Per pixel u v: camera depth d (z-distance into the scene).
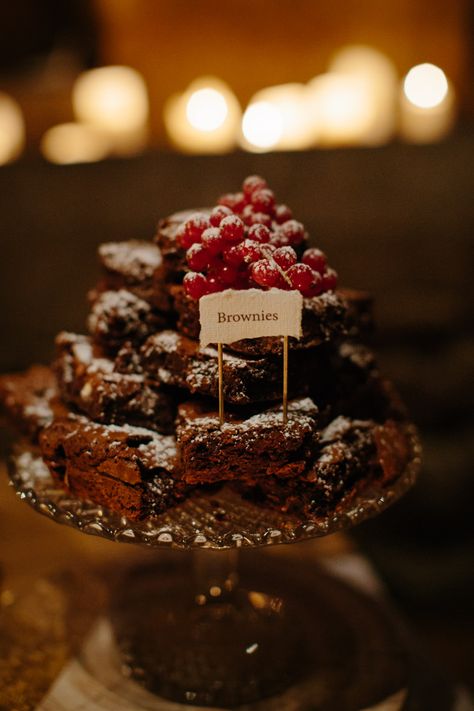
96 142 0.84
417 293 0.82
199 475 0.47
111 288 0.56
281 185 0.78
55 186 0.77
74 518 0.48
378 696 0.52
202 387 0.48
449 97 0.82
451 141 0.77
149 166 0.77
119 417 0.51
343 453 0.49
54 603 0.58
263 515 0.49
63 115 0.90
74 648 0.54
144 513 0.47
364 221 0.79
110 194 0.78
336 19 0.90
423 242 0.80
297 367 0.50
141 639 0.55
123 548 0.64
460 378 0.85
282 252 0.47
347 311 0.52
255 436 0.47
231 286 0.47
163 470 0.48
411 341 0.84
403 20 0.89
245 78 0.93
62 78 0.91
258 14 0.89
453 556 0.90
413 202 0.78
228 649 0.54
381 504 0.49
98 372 0.52
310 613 0.58
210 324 0.46
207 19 0.90
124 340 0.53
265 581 0.60
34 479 0.51
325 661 0.55
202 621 0.56
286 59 0.92
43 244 0.79
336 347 0.54
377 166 0.77
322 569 0.63
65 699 0.51
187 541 0.46
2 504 0.67
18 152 0.80
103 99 0.83
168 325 0.53
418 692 0.54
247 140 0.78
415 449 0.53
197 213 0.51
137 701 0.51
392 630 0.58
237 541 0.46
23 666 0.53
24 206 0.77
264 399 0.49
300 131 0.79
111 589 0.59
